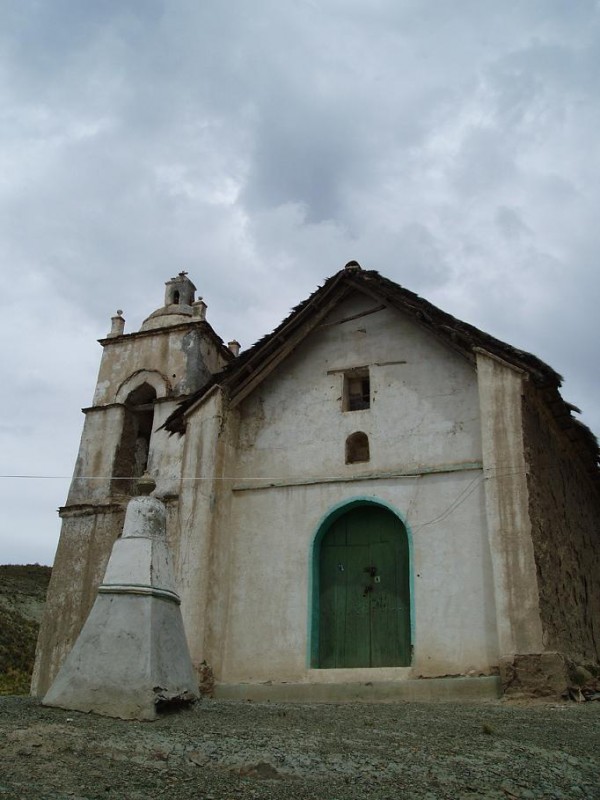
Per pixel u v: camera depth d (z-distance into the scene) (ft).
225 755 19.72
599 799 17.24
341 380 47.19
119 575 26.86
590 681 34.99
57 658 67.87
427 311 43.83
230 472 46.96
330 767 18.99
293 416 47.50
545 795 17.33
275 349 48.32
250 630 42.80
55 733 20.89
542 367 40.19
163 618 26.58
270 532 44.75
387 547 42.80
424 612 38.83
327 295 47.98
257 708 29.76
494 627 37.06
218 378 48.32
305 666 40.57
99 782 16.96
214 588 43.01
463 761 19.80
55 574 71.92
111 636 25.49
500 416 39.32
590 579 50.49
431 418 43.37
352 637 41.70
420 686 35.96
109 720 23.43
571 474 50.72
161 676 25.17
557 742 22.47
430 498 41.34
